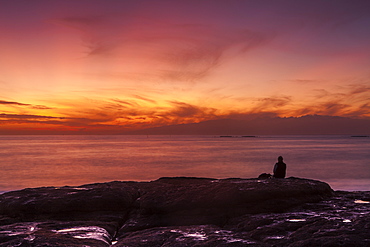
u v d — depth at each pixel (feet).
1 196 33.81
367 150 394.73
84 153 344.08
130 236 25.18
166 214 30.66
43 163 218.59
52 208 30.66
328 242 19.36
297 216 27.71
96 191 33.86
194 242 21.40
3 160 243.60
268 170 174.09
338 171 164.86
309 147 498.69
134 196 34.99
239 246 20.17
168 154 325.83
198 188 34.55
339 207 31.19
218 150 409.90
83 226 26.89
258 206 30.89
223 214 30.04
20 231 24.20
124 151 389.19
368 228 21.59
